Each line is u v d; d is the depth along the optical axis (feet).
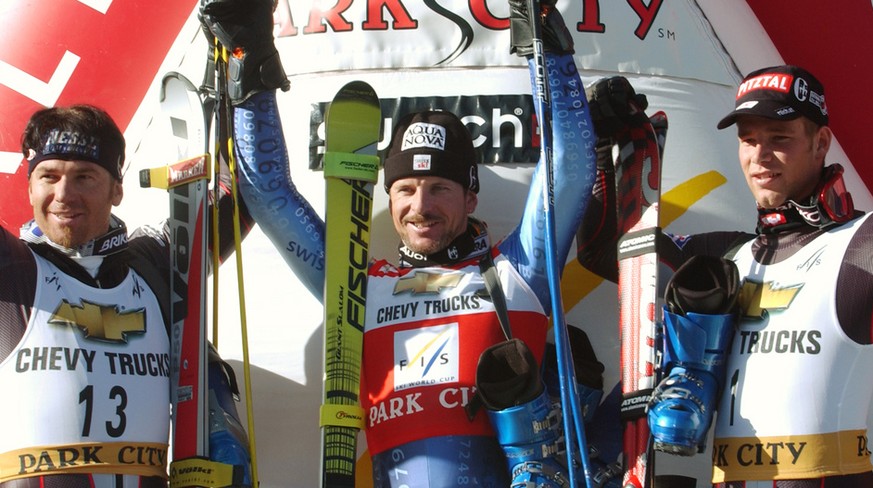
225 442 12.85
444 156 13.46
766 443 11.89
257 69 13.52
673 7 16.26
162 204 16.07
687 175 15.72
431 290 13.39
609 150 14.85
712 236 13.51
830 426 11.81
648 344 13.08
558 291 12.32
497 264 13.65
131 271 12.90
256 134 13.74
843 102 17.42
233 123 13.78
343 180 13.70
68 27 17.22
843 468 11.78
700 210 15.62
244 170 13.73
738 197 15.88
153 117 16.74
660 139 14.47
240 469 12.73
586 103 13.73
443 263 13.66
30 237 12.73
